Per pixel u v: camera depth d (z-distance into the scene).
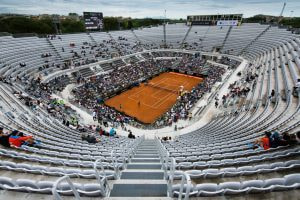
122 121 30.84
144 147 16.42
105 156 11.84
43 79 39.94
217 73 48.97
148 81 51.59
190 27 77.06
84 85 42.69
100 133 22.28
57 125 22.11
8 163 8.55
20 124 17.80
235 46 59.22
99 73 50.09
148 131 26.81
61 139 16.58
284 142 11.36
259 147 11.87
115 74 50.09
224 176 7.96
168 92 45.59
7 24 72.38
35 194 6.07
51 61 47.78
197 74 54.31
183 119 30.38
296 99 20.48
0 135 12.16
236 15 66.25
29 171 8.24
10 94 26.12
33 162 10.13
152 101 41.50
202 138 17.73
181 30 77.06
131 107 39.03
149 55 65.62
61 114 27.03
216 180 7.77
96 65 52.09
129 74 51.25
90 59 53.41
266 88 26.44
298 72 26.19
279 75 28.66
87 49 58.22
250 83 32.94
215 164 9.60
